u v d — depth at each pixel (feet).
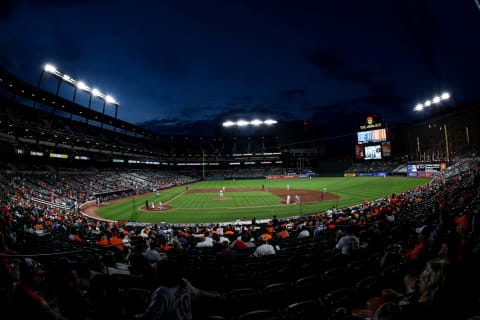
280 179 273.95
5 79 115.55
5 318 9.87
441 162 181.37
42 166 138.10
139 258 20.75
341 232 26.78
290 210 89.51
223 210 92.89
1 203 71.72
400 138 303.27
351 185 167.94
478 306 6.87
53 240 37.06
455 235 10.28
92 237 46.26
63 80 149.89
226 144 349.00
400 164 236.02
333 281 15.01
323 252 25.02
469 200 38.99
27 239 36.19
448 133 236.63
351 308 11.57
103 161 187.52
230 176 292.81
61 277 11.17
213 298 10.19
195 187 199.31
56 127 152.66
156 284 16.10
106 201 124.67
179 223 73.61
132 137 262.88
